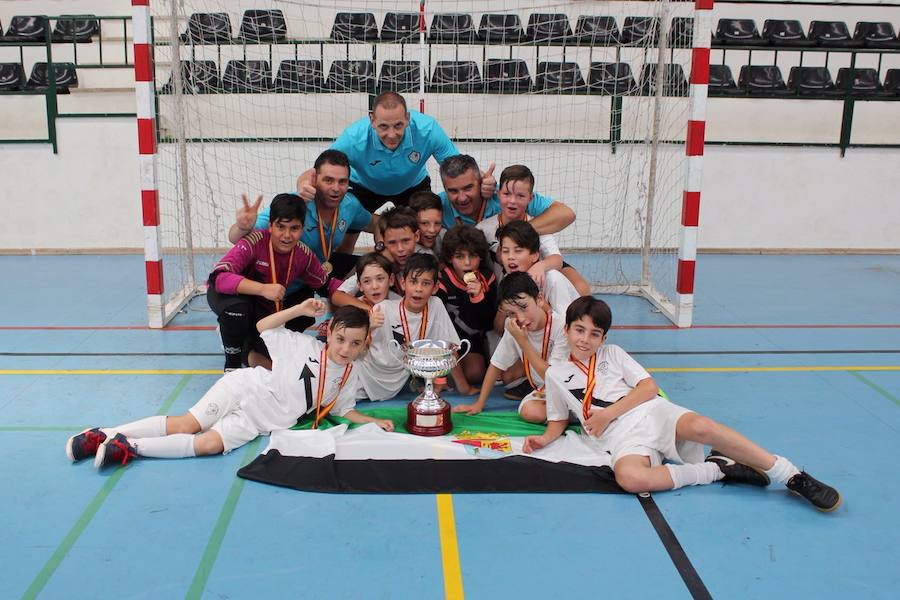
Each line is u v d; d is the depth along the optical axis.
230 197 8.89
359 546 3.01
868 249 9.38
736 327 6.20
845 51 9.47
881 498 3.43
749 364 5.27
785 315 6.57
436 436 3.95
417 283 4.20
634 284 7.58
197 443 3.73
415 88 9.16
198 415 3.84
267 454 3.67
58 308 6.51
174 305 6.43
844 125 9.05
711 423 3.46
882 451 3.90
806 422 4.27
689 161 5.95
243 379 3.92
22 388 4.65
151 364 5.12
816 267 8.54
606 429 3.66
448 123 9.32
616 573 2.85
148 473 3.58
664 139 8.85
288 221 4.41
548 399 3.81
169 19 7.32
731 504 3.36
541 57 10.17
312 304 3.93
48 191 8.72
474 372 4.77
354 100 9.15
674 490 3.47
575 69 9.34
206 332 5.88
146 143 5.70
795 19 11.16
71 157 8.64
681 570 2.88
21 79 9.58
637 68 9.70
